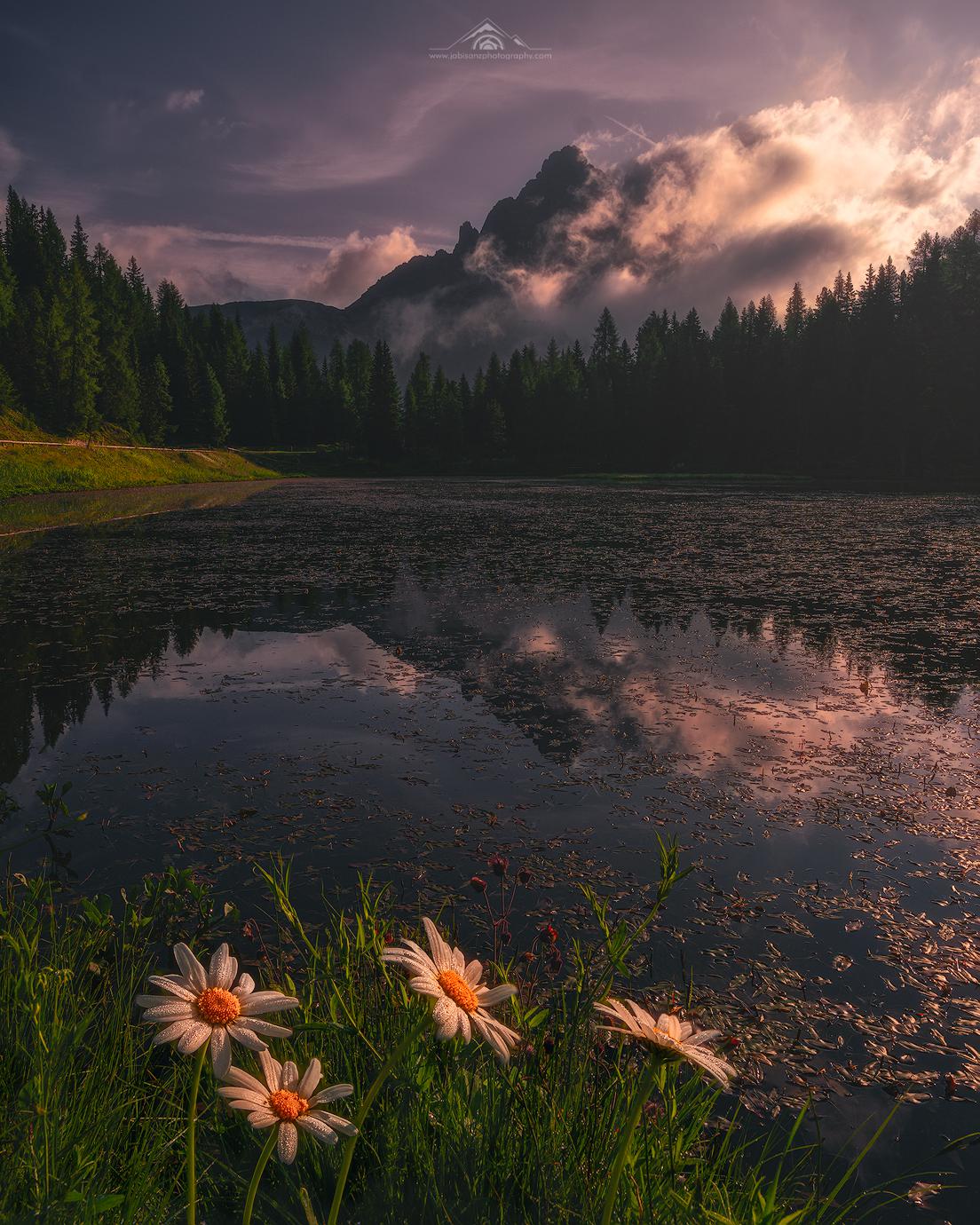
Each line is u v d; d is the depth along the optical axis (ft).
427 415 316.19
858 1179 8.69
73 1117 5.60
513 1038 3.66
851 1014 11.80
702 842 17.40
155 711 26.48
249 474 223.92
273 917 13.73
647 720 25.57
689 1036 4.07
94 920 10.77
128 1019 7.73
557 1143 5.78
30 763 21.90
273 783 20.49
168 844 16.92
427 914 14.12
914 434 202.90
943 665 31.94
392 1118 5.76
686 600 45.21
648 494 156.35
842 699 27.68
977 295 197.26
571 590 48.32
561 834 17.75
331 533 82.23
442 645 35.17
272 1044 6.58
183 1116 6.27
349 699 27.71
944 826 18.30
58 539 75.72
